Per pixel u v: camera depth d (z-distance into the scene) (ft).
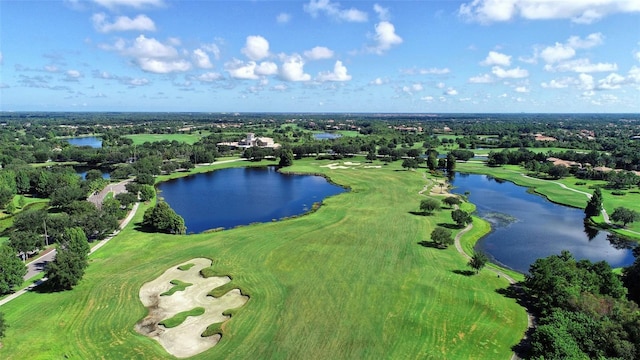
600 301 206.28
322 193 587.68
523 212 484.33
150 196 528.63
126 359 191.42
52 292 258.16
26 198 543.39
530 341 203.10
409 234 374.43
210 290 264.11
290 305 239.30
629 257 342.85
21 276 258.57
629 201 516.32
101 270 294.25
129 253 328.90
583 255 346.95
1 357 190.60
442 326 216.13
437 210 462.60
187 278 282.36
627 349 167.22
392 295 250.98
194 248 340.59
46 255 327.67
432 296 249.96
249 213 482.28
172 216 384.06
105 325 220.23
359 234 373.20
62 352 195.62
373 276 279.49
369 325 216.74
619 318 190.90
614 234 399.44
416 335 207.62
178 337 211.61
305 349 196.54
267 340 204.44
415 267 296.10
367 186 615.98
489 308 235.40
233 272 288.92
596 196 441.27
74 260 262.67
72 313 232.12
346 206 487.20
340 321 221.05
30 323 220.43
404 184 627.46
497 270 299.58
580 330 181.27
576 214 476.13
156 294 259.60
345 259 311.47
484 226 415.85
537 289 233.55
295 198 558.56
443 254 325.62
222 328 216.54
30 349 197.06
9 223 420.77
